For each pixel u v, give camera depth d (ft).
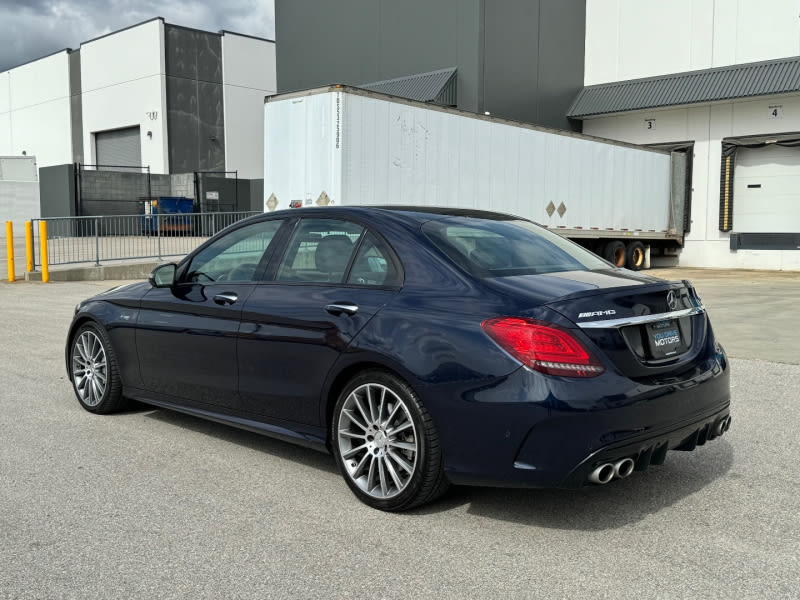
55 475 13.73
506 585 9.53
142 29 133.59
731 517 11.80
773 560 10.25
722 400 12.41
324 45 92.17
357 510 12.12
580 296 10.99
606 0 88.74
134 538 10.99
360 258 13.12
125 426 17.07
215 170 139.23
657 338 11.62
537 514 11.95
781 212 78.02
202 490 13.00
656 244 77.41
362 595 9.27
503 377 10.65
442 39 80.79
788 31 76.23
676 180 75.15
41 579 9.70
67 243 58.80
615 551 10.56
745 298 45.62
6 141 175.73
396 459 11.79
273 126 43.88
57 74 156.35
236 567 10.05
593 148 62.03
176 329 15.52
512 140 53.26
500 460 10.77
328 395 12.73
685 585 9.52
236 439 16.12
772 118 76.74
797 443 15.67
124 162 143.64
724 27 80.02
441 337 11.28
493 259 12.58
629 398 10.61
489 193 51.39
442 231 13.06
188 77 134.92
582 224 61.26
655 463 11.46
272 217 14.98
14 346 27.76
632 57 86.74
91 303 18.02
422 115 45.96
